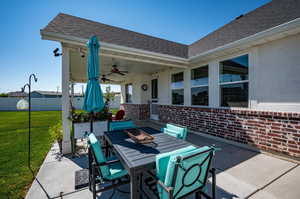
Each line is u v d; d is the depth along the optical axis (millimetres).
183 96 6309
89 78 2953
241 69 4152
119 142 2260
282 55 3330
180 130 2826
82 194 2094
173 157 1275
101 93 2977
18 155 3531
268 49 3564
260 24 4105
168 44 6758
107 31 4992
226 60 4562
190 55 6309
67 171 2738
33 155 3527
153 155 1758
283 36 3246
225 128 4453
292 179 2381
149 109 9016
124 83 11484
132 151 1886
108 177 1856
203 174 1586
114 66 6258
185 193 1502
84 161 3186
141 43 5574
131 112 10039
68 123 3666
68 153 3619
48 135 5484
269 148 3449
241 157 3297
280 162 3016
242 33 4469
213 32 6281
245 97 4051
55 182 2379
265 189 2141
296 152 3018
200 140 4660
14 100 18781
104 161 1833
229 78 4465
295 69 3137
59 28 3797
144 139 2143
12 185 2307
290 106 3197
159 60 5227
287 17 3477
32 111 17344
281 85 3344
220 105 4727
